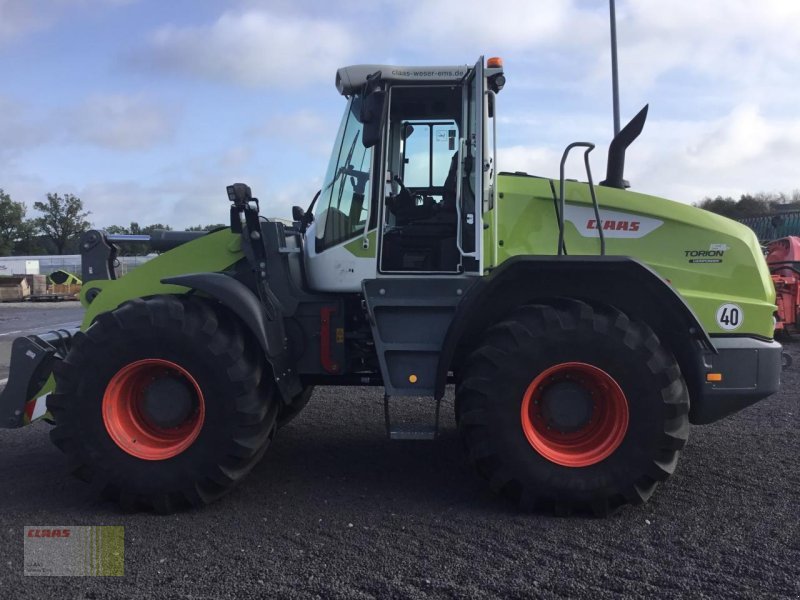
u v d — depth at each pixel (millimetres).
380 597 2787
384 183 4141
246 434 3752
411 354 4020
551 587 2855
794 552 3184
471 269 4012
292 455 4848
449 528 3506
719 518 3609
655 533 3424
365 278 4148
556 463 3643
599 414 3766
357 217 4168
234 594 2822
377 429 5570
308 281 4359
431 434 3828
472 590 2832
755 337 4102
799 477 4254
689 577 2939
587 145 3906
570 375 3746
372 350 4453
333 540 3365
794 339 10742
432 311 4031
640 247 4258
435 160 4621
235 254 4434
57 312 22203
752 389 3986
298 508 3820
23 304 27094
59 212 78188
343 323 4281
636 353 3592
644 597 2775
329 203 4254
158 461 3742
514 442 3645
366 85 4027
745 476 4277
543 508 3713
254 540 3379
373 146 4062
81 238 4906
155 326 3746
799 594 2785
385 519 3641
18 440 5305
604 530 3469
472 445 3721
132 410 3906
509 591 2824
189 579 2959
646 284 3699
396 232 4332
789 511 3697
